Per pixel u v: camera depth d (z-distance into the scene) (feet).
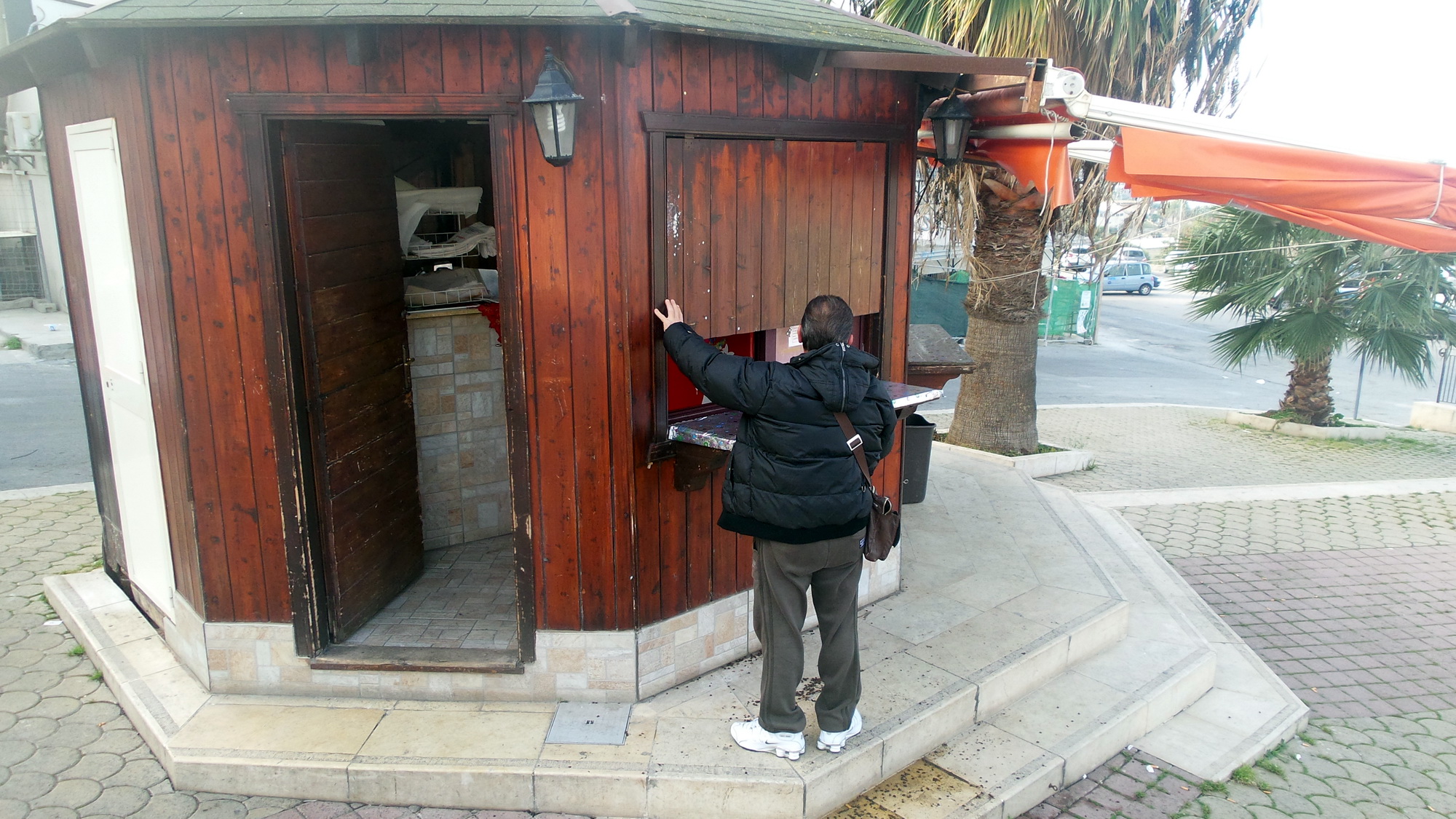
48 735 12.02
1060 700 13.52
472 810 10.70
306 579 11.72
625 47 9.48
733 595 13.10
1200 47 25.99
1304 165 12.82
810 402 9.97
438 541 16.21
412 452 14.66
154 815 10.48
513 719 11.60
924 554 17.84
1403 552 23.22
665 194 10.79
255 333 10.98
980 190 28.50
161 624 13.83
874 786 11.31
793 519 9.97
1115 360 60.75
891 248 14.02
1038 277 29.55
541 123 9.68
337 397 12.09
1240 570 21.76
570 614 11.68
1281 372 57.62
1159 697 13.82
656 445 11.41
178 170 10.62
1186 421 41.81
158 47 10.34
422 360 15.37
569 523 11.39
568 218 10.52
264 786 10.78
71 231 13.88
